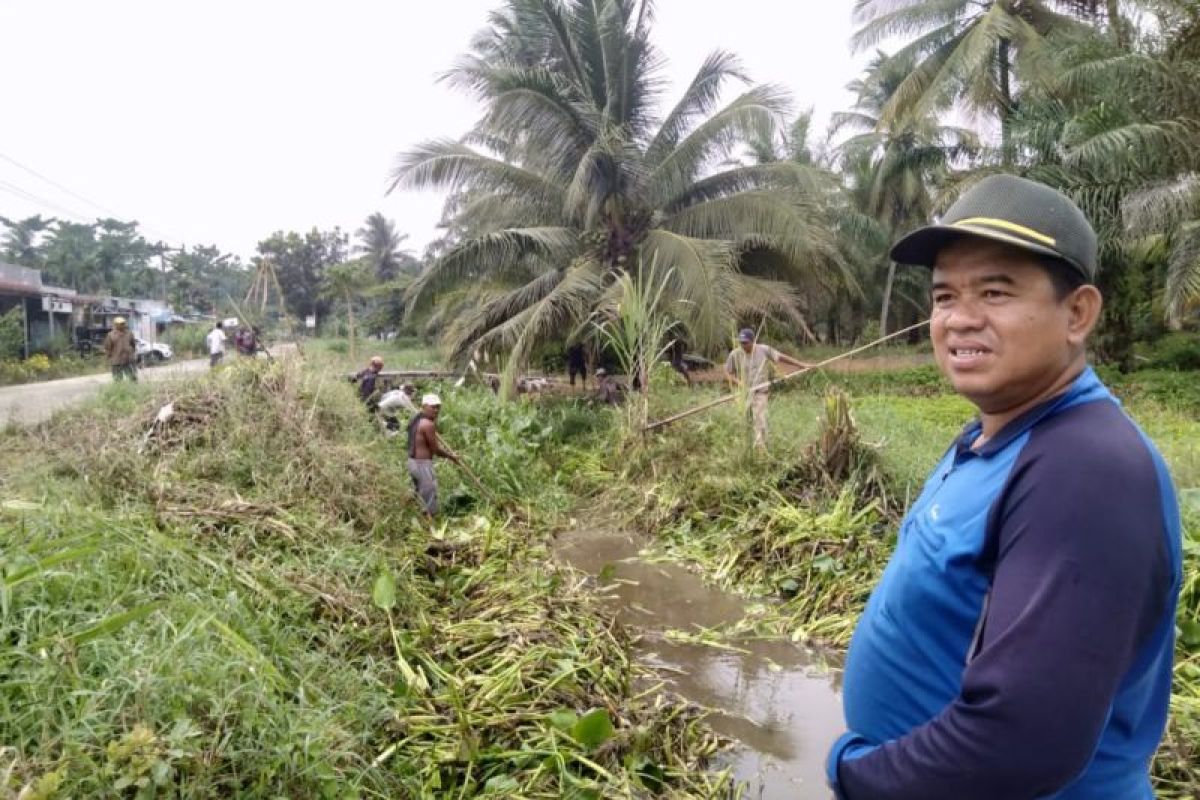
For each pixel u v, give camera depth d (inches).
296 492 215.8
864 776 46.4
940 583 46.4
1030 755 36.4
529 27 546.9
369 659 136.9
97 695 88.0
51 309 924.0
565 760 118.6
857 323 1200.8
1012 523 41.7
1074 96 538.9
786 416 361.1
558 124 513.7
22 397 526.9
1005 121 591.2
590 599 198.4
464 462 303.6
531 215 573.3
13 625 98.1
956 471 49.9
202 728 91.9
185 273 1950.1
